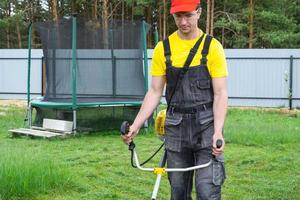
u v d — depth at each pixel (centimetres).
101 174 753
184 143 391
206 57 378
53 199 611
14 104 2025
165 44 389
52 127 1175
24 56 2234
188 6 370
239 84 2075
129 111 1236
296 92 2025
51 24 1202
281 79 2039
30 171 634
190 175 408
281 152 970
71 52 1180
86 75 1222
